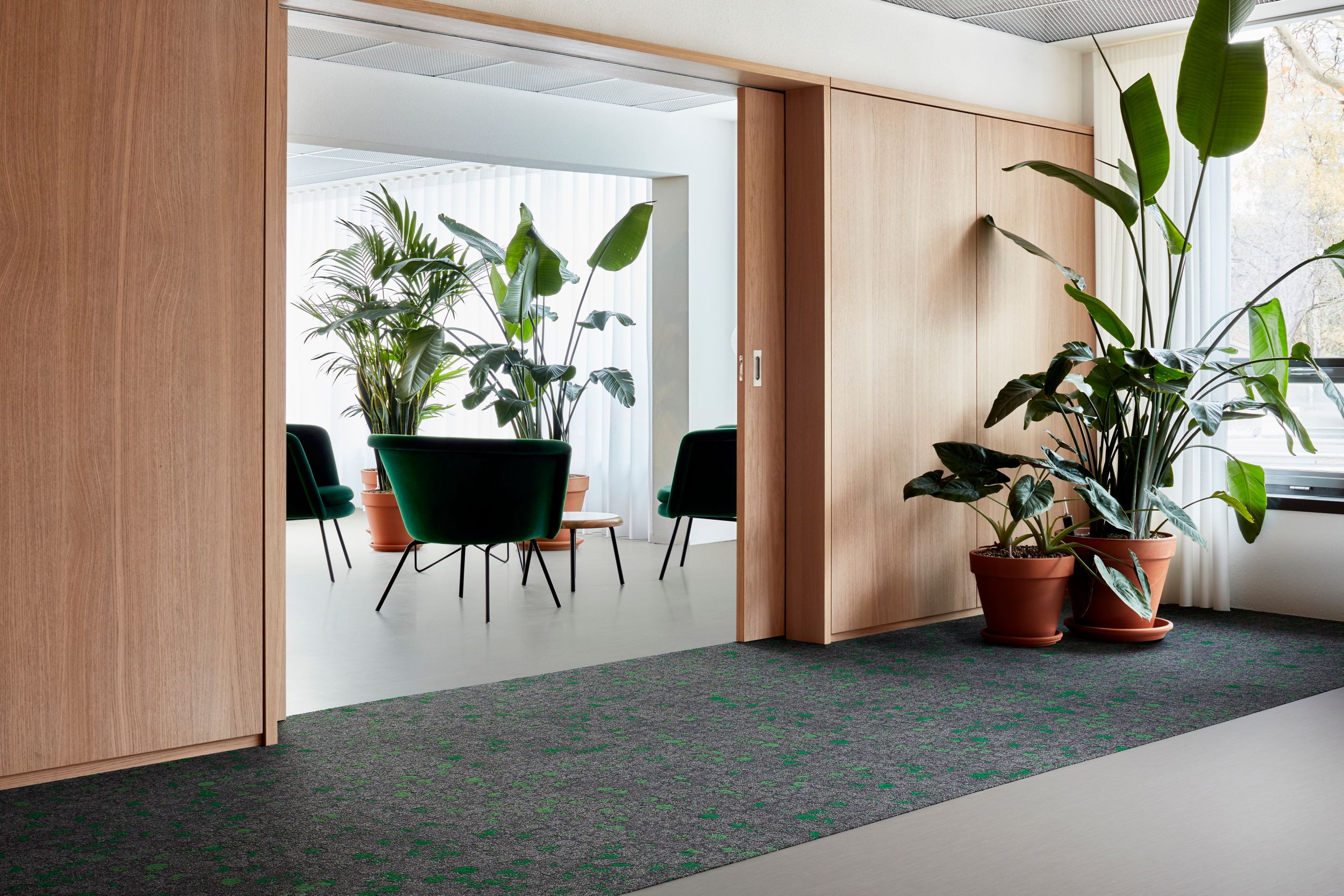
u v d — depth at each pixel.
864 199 5.07
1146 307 5.05
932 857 2.71
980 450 5.05
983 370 5.57
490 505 5.42
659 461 8.27
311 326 10.57
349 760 3.41
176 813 2.96
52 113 3.15
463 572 6.05
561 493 5.59
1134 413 5.09
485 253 7.14
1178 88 4.75
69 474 3.21
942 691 4.20
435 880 2.55
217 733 3.48
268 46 3.54
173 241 3.36
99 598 3.27
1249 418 4.93
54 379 3.17
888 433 5.20
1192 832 2.86
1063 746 3.56
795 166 5.01
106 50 3.23
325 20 3.94
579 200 8.81
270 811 2.98
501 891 2.50
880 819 2.95
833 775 3.28
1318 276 5.63
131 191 3.28
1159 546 4.99
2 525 3.11
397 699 4.10
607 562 7.39
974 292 5.52
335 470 7.14
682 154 7.94
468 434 9.62
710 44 4.62
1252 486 5.24
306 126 6.30
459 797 3.09
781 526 5.10
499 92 7.00
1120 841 2.80
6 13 3.07
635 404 8.45
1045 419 5.86
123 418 3.29
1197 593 5.87
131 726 3.33
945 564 5.49
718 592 6.31
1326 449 5.64
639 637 5.14
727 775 3.28
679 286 8.09
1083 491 5.05
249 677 3.54
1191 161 5.78
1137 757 3.46
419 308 7.53
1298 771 3.33
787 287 5.05
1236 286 5.88
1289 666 4.60
